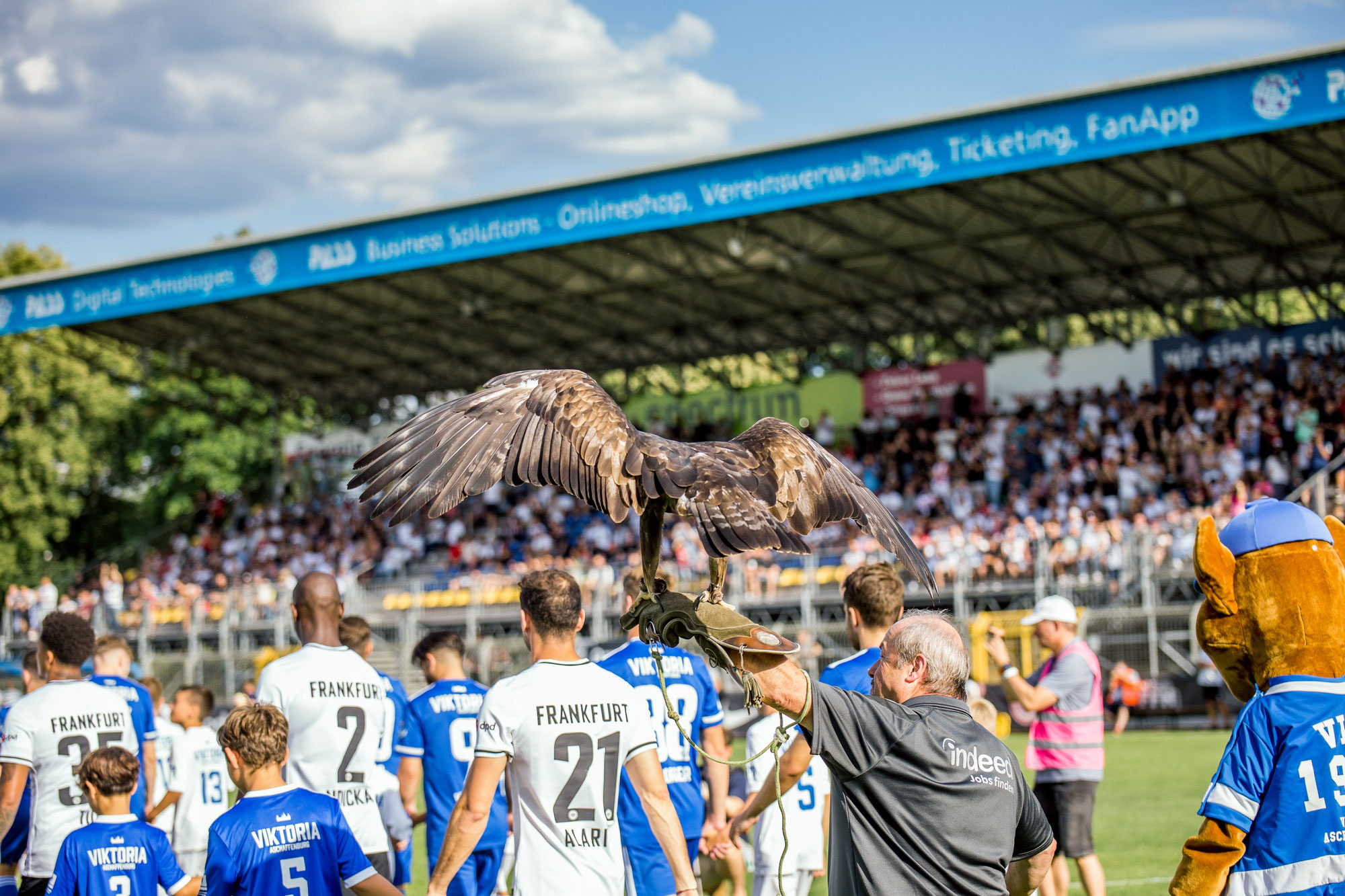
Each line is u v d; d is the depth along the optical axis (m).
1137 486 28.27
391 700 7.13
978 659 23.59
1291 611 4.30
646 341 37.25
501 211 25.09
